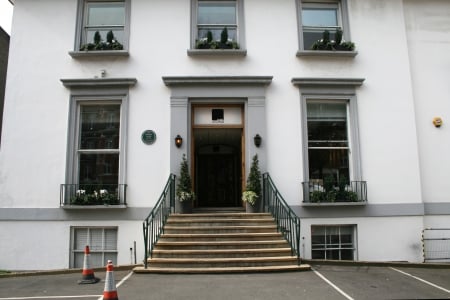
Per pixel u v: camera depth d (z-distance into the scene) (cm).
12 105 925
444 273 756
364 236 905
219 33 988
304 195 906
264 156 916
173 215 846
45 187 898
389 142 945
